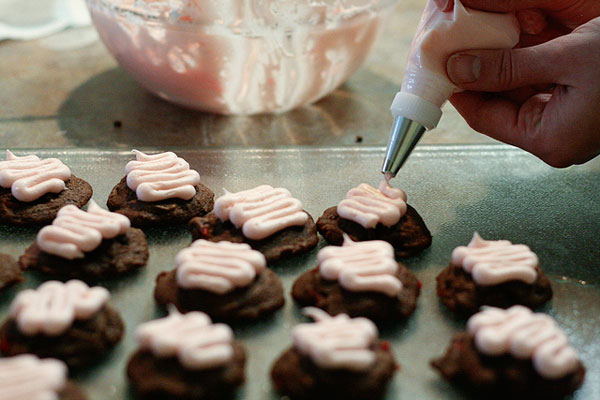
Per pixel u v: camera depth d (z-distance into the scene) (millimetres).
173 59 517
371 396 325
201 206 434
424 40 401
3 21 711
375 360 332
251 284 373
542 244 427
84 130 547
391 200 424
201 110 575
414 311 379
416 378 344
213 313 363
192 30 496
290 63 522
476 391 335
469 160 497
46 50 684
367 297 368
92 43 705
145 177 430
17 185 417
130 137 541
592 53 406
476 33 395
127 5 505
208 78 525
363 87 638
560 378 329
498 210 452
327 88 565
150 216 422
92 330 343
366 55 564
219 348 325
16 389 301
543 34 484
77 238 382
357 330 336
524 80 414
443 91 413
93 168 465
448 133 576
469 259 381
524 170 490
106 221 394
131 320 366
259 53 512
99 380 335
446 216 445
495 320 343
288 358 334
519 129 450
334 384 322
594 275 406
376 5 536
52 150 476
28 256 387
